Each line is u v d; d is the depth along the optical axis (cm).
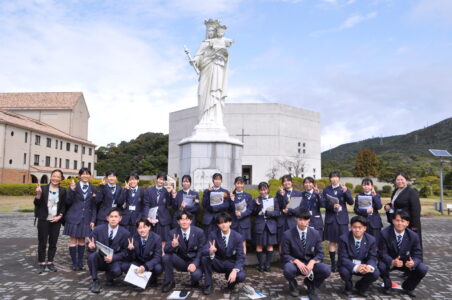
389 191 4369
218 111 1113
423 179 5484
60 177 757
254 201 769
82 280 664
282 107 4453
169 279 599
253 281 671
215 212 750
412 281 588
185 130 4516
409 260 584
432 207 2864
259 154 4372
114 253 623
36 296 562
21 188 3247
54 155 4462
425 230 1552
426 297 583
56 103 5197
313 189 814
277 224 784
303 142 4656
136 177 803
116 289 609
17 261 827
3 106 5122
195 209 748
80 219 750
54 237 743
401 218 600
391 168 6000
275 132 4388
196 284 633
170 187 780
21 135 3894
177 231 627
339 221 772
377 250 627
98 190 784
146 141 6450
